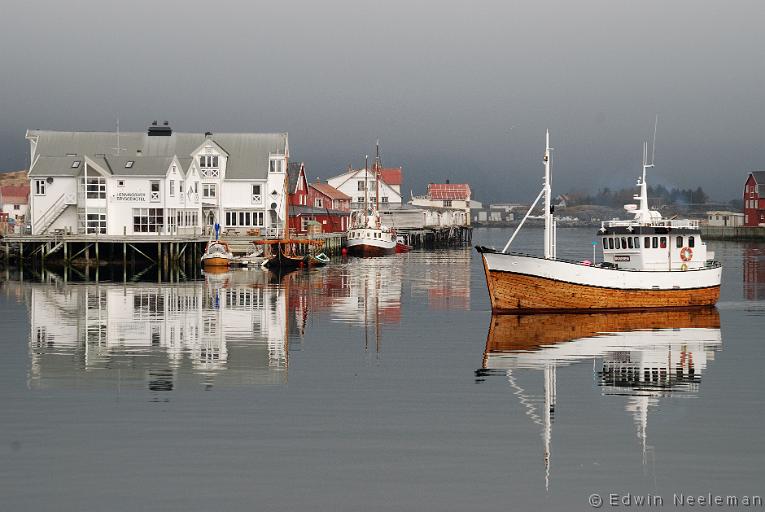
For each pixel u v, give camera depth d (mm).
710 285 68688
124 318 62219
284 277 98688
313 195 182000
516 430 33625
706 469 29703
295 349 50031
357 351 49438
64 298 74688
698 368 44875
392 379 42062
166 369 44125
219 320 61531
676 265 67938
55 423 34156
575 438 32688
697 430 33656
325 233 153875
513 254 63312
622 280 65000
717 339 53812
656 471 29500
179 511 26172
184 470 29266
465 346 51125
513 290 63750
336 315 64625
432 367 44906
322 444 31875
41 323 59656
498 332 56438
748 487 28219
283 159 135750
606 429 33750
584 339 53656
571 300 64250
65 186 120188
